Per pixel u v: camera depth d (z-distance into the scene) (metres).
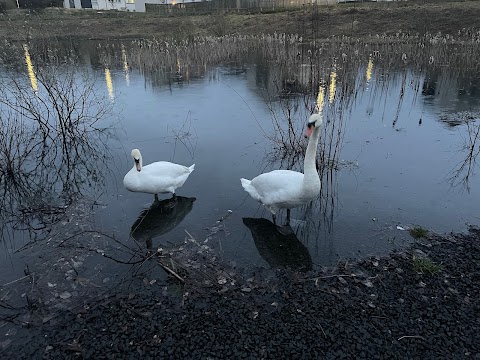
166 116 6.44
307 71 9.42
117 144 5.34
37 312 2.46
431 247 3.03
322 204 3.75
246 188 3.56
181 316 2.40
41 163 4.79
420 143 5.19
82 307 2.49
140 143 5.35
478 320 2.33
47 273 2.83
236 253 3.06
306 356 2.12
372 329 2.29
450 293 2.55
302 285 2.66
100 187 4.19
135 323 2.35
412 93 7.61
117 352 2.16
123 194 4.02
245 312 2.42
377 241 3.16
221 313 2.42
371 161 4.65
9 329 2.33
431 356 2.12
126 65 10.94
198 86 8.45
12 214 3.68
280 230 3.34
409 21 14.14
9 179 4.38
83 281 2.73
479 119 6.05
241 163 4.69
